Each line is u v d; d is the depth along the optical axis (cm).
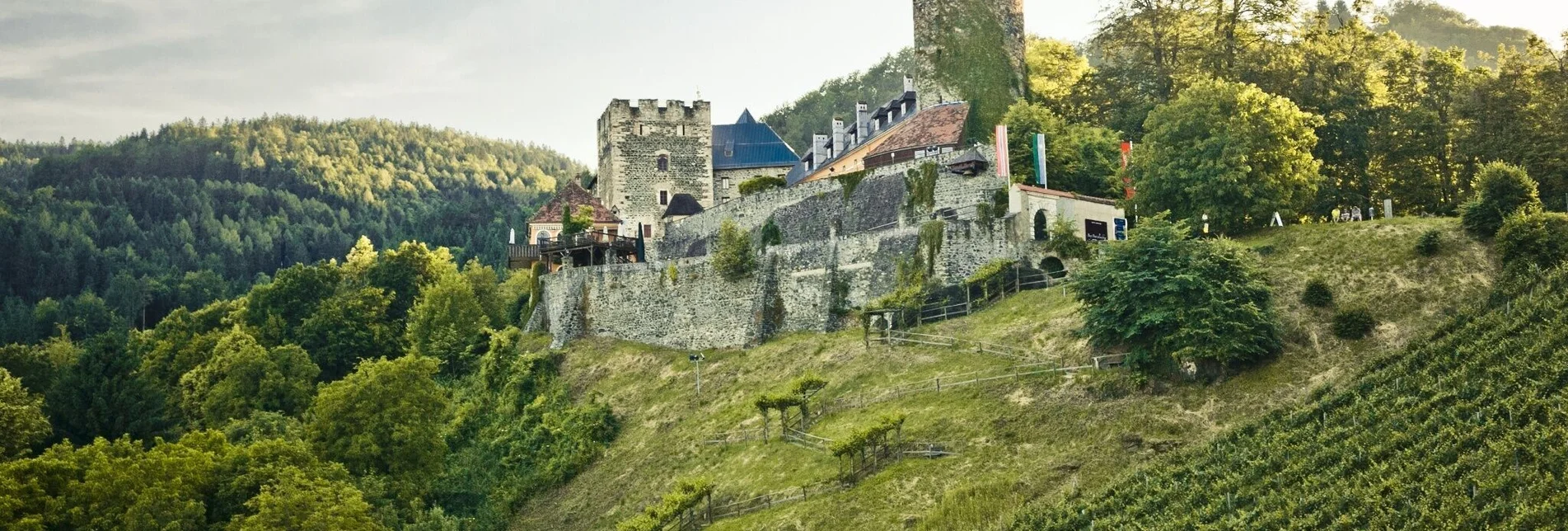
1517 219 7894
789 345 10056
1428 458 5622
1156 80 12006
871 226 10975
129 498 7462
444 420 11000
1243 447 6506
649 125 14350
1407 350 7006
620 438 9712
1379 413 6219
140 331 19150
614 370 10744
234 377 11162
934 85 12400
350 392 9294
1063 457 7144
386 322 13638
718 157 14862
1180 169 9388
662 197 14225
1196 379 7456
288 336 13500
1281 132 9394
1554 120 9212
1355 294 8062
